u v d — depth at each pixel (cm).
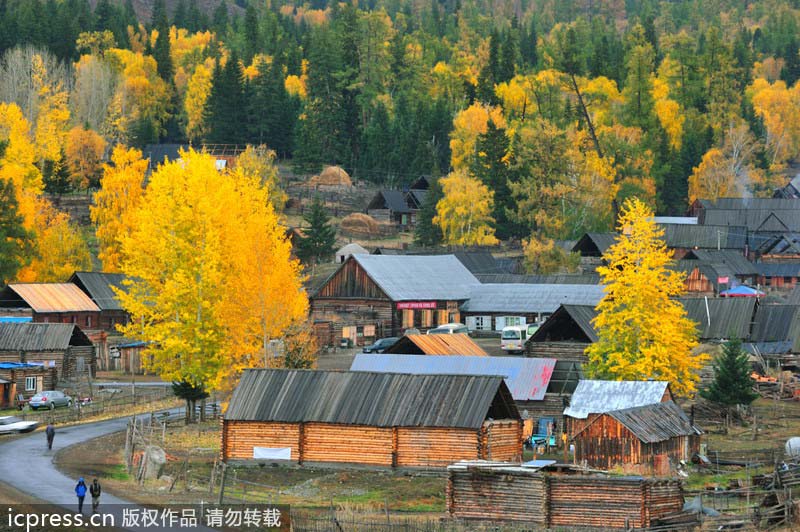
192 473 11062
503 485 9062
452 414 10969
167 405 15512
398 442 11119
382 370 13875
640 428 11138
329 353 18925
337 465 11288
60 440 12781
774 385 16088
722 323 17800
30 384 16250
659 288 13500
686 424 11819
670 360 13350
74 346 17288
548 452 12550
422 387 11344
